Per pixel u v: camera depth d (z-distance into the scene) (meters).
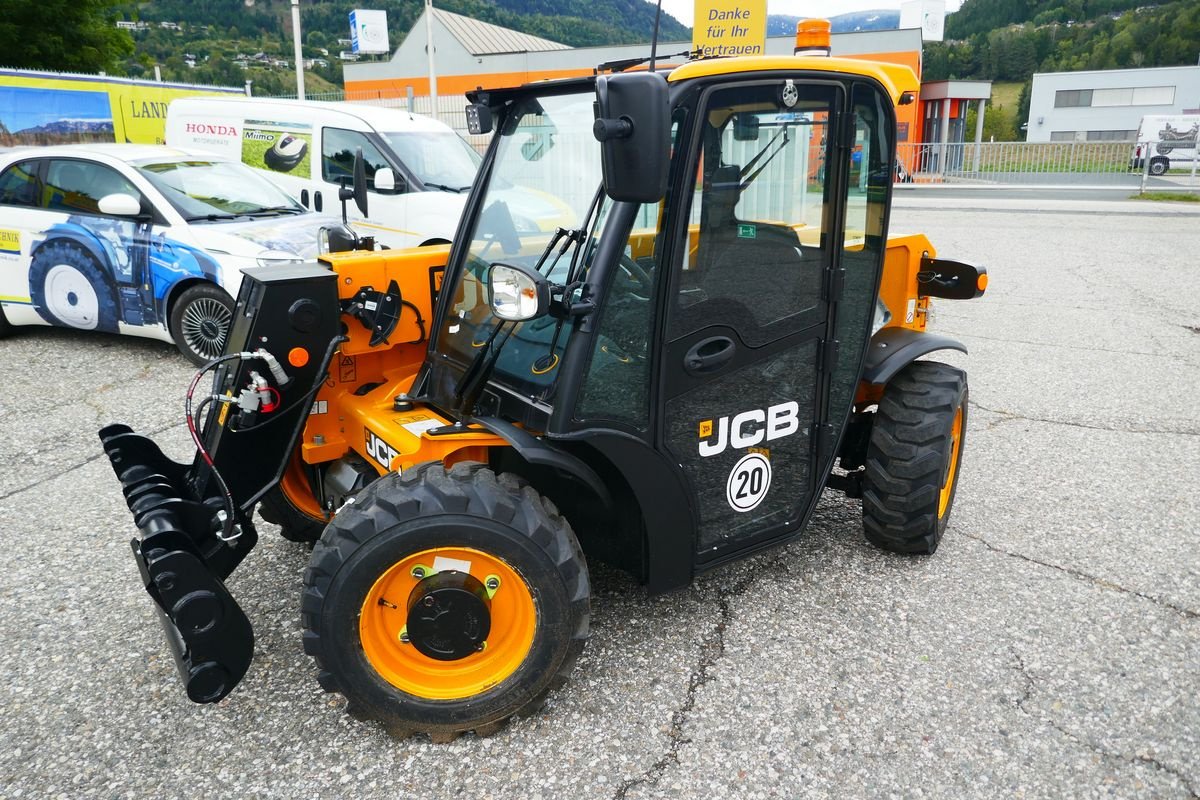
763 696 2.85
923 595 3.47
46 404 5.81
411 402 3.10
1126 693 2.86
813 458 3.34
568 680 2.83
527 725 2.73
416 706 2.55
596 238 2.57
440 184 8.96
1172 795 2.43
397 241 8.72
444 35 33.72
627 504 2.99
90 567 3.75
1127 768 2.53
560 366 2.59
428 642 2.56
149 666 3.05
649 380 2.76
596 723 2.73
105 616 3.37
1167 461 4.89
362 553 2.42
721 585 3.54
